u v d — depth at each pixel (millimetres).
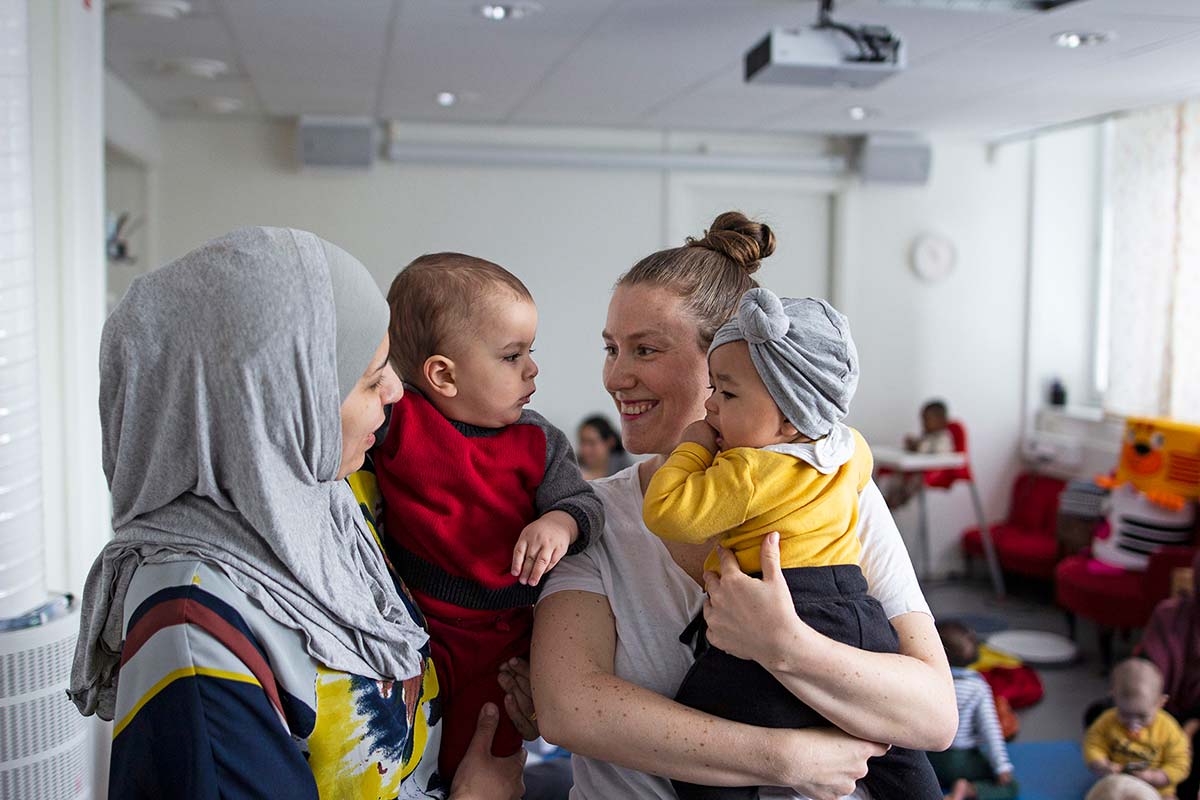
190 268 1120
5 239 1970
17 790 1928
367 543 1302
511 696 1462
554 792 1763
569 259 7270
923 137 7344
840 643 1276
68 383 2814
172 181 6797
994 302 7719
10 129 1989
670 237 7328
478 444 1456
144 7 4117
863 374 7590
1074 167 7719
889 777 1406
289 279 1111
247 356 1094
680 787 1338
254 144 6875
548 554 1343
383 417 1271
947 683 1344
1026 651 5801
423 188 7070
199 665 1065
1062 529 6480
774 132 7312
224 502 1140
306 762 1132
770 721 1291
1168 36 4438
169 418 1114
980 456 7766
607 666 1377
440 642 1435
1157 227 6672
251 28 4457
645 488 1523
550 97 6020
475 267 1469
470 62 5102
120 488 1161
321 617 1175
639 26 4375
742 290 1575
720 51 4809
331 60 5074
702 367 1538
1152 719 3729
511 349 1451
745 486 1293
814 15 4156
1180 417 6523
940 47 4676
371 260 7047
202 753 1042
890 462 6805
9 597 1986
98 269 2922
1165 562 5246
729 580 1288
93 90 2904
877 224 7539
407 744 1299
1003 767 3670
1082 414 7371
